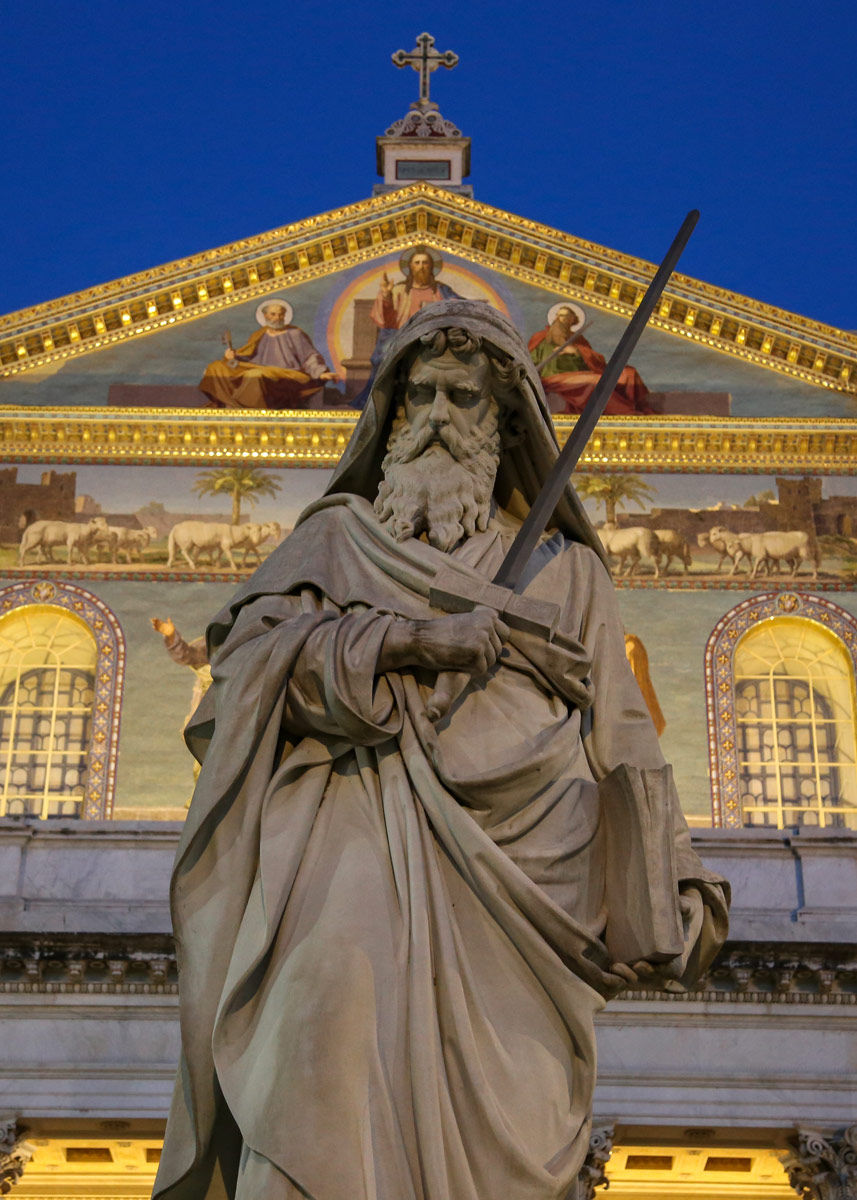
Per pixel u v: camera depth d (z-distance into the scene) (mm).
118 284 29453
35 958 18906
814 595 27516
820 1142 18641
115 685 26547
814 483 28250
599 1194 20594
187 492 28094
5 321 29047
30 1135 18828
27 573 27422
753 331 29438
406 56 33438
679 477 28312
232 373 29141
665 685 26781
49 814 26156
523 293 30094
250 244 29812
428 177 32125
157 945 19078
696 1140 19234
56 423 28250
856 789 26484
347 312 29844
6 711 26703
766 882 19734
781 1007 19188
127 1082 18750
